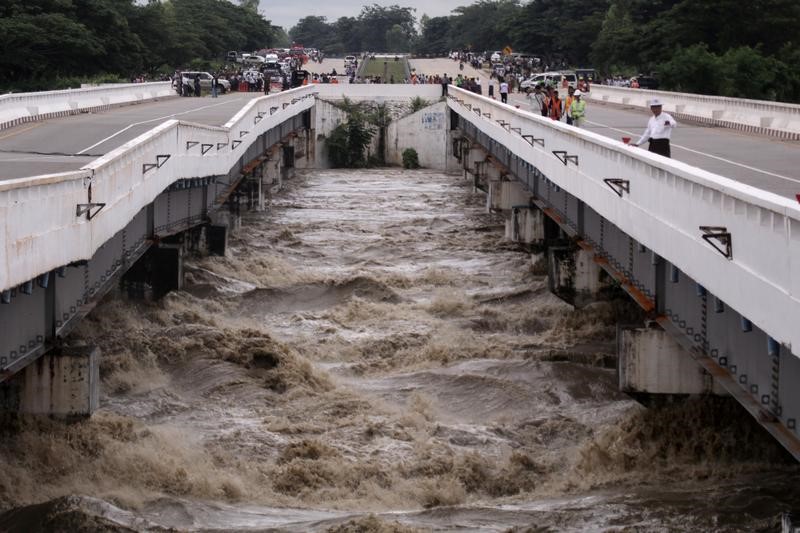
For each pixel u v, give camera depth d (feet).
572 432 93.15
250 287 148.46
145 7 479.00
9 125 200.44
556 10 637.30
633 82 353.10
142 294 132.87
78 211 78.18
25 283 72.79
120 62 418.92
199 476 79.56
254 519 72.28
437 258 178.60
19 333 76.02
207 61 564.71
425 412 97.81
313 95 345.72
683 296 81.61
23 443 79.71
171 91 362.53
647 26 436.76
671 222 75.36
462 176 314.14
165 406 97.45
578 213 124.88
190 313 128.16
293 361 107.96
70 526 68.28
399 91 364.38
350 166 355.97
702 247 67.97
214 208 164.66
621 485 79.05
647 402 86.28
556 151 125.80
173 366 107.96
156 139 114.62
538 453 88.94
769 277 56.08
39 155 142.20
